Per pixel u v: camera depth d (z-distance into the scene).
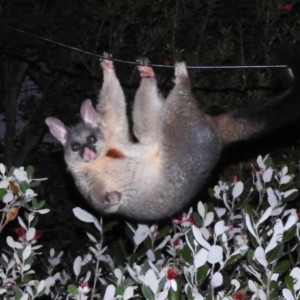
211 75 11.27
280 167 9.92
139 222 7.87
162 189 6.54
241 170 10.90
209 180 7.95
